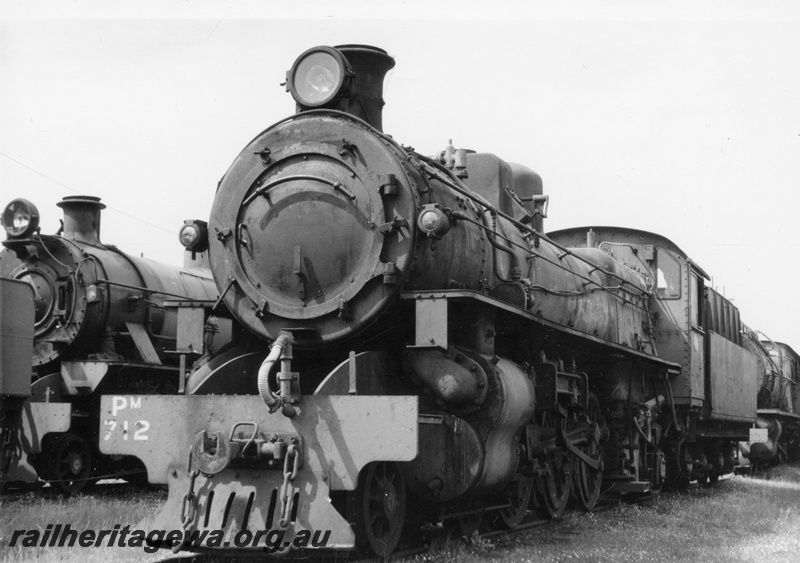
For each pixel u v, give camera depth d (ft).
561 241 56.70
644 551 29.99
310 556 24.17
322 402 23.91
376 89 30.63
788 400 99.60
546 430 35.99
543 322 32.01
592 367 45.83
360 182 26.84
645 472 49.03
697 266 57.16
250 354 28.48
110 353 46.85
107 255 48.65
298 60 28.89
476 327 28.86
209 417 24.75
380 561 24.94
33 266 47.01
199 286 55.06
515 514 34.19
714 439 67.62
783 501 51.49
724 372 62.54
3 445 37.58
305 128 27.86
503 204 37.52
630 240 55.83
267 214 27.53
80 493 46.03
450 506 30.17
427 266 27.30
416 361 27.12
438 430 27.25
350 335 26.55
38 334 46.34
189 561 25.70
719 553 30.19
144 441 25.16
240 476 24.25
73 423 46.96
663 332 53.72
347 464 23.48
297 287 26.99
